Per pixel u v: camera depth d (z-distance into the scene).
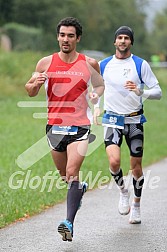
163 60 106.88
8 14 88.19
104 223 15.05
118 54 15.11
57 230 14.16
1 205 16.14
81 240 13.50
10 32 82.69
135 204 15.06
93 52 84.56
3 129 32.50
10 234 13.91
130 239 13.62
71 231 12.77
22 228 14.45
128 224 14.96
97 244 13.21
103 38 103.12
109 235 13.95
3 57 51.62
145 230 14.41
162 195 18.61
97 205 17.17
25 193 17.89
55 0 90.38
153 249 12.90
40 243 13.20
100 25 101.25
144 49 120.75
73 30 13.27
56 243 13.22
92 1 99.88
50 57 13.45
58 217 15.62
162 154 29.27
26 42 83.44
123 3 112.25
